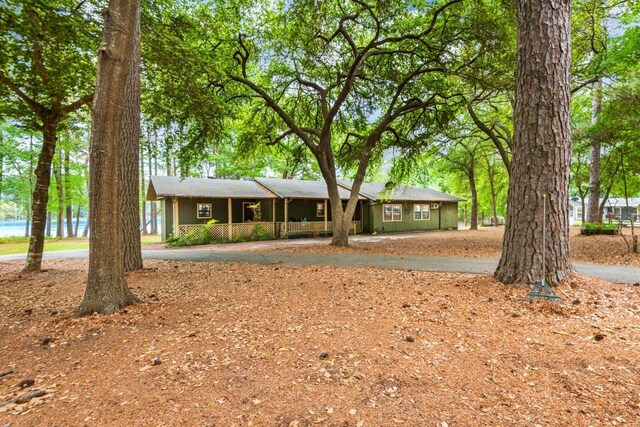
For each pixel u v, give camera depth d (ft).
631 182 52.11
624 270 20.31
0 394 7.19
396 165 48.21
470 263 25.13
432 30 32.96
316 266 24.94
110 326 11.24
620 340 9.37
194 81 26.99
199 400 6.84
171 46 23.38
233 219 60.85
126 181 22.77
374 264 25.34
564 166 13.89
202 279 20.01
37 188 25.03
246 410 6.47
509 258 14.61
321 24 35.29
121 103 12.89
